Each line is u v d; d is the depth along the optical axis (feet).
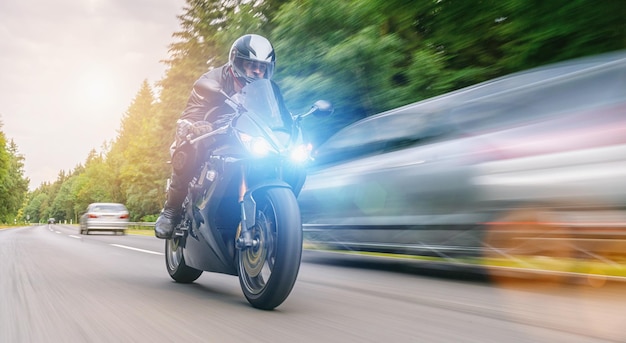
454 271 19.25
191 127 13.12
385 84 33.32
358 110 33.99
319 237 22.43
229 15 44.83
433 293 14.39
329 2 34.01
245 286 11.98
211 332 9.43
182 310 11.44
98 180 261.44
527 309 11.96
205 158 13.44
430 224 17.69
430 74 32.58
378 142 20.71
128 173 161.17
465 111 17.83
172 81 76.84
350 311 11.62
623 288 14.74
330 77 33.35
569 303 12.68
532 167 15.03
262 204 12.01
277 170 12.05
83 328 9.72
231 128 12.16
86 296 13.28
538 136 15.21
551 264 15.53
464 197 16.66
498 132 16.38
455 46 33.04
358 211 20.63
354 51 32.45
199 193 13.23
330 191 21.97
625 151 13.37
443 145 17.83
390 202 19.24
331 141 23.22
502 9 29.96
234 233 12.65
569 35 27.81
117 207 76.28
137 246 36.73
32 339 8.98
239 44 12.94
